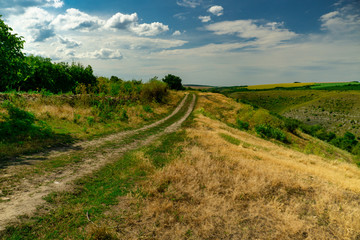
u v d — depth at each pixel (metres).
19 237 2.74
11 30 8.50
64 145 8.07
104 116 15.24
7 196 3.75
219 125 20.03
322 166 9.61
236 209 4.23
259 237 3.41
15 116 8.30
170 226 3.51
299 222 3.78
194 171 5.99
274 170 6.90
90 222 3.35
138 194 4.45
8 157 5.77
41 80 20.09
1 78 8.72
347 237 3.53
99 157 7.18
